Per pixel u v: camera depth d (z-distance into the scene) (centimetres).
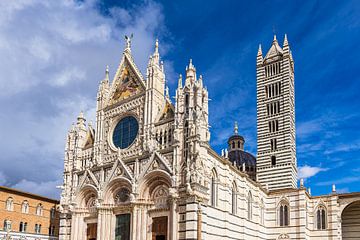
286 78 10569
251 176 11288
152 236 6425
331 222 8712
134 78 7862
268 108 10706
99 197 7212
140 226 6550
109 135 7906
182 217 5947
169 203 6219
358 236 9350
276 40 11300
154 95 7262
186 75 6762
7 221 8462
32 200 9231
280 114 10394
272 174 10019
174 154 6372
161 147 6800
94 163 7762
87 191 7731
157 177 6594
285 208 8862
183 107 6600
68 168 8231
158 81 7450
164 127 6888
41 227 9356
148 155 6838
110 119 8000
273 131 10406
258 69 11188
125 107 7775
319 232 8788
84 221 7638
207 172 6241
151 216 6531
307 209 8862
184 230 5841
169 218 6128
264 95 10850
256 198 8450
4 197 8506
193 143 6106
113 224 7056
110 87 8288
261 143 10462
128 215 6881
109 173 7319
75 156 8181
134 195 6681
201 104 6419
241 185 7712
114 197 7250
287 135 10094
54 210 9850
